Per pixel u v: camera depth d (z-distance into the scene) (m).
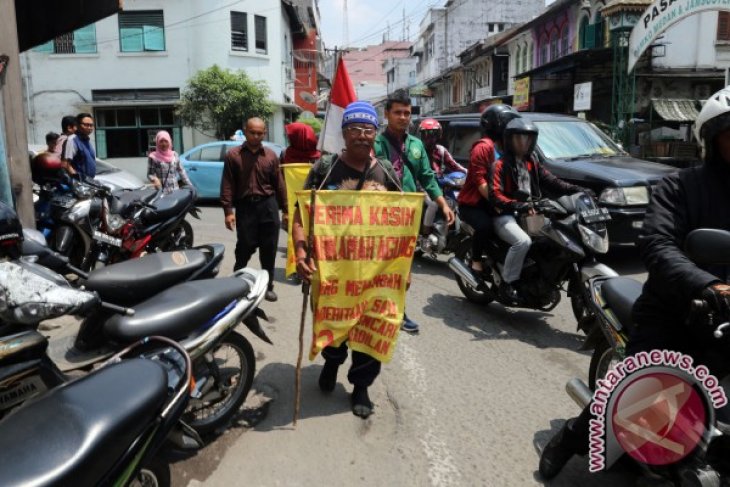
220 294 3.18
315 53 36.28
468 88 34.91
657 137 18.09
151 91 24.91
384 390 4.00
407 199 3.52
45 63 24.34
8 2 4.82
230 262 7.72
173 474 3.04
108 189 6.14
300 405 3.77
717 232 2.03
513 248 4.96
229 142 14.31
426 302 6.07
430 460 3.17
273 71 26.33
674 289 2.21
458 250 6.00
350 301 3.51
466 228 5.55
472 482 2.98
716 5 12.55
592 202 4.63
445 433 3.44
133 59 24.69
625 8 15.95
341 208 3.42
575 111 18.48
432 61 44.81
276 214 5.88
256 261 7.87
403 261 3.57
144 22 24.62
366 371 3.64
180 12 24.61
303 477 3.02
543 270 4.94
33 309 2.36
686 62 18.97
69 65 24.47
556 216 4.70
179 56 24.88
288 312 5.66
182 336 3.01
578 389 2.95
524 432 3.46
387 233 3.50
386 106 4.88
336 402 3.82
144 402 1.99
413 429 3.49
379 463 3.15
